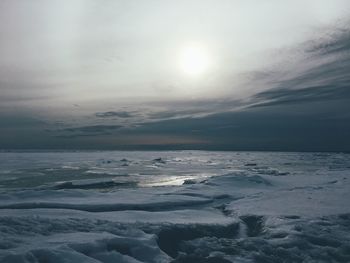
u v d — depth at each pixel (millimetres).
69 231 9852
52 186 30141
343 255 9312
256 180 25453
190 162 80625
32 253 7598
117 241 9148
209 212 14734
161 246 10055
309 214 13297
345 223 12125
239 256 9180
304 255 9250
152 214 13234
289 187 24031
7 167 57031
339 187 21266
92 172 47688
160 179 37000
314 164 69062
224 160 93125
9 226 9578
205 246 9922
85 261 7688
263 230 11711
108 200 16875
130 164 69812
